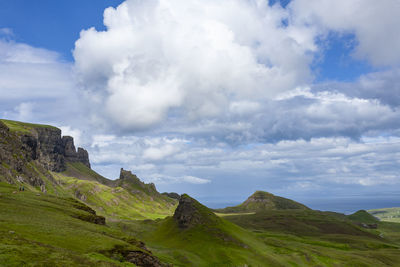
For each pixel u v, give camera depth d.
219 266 166.38
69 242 63.56
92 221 109.88
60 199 135.50
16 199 102.00
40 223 72.88
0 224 62.34
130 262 67.44
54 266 44.28
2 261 40.50
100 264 51.72
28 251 46.72
